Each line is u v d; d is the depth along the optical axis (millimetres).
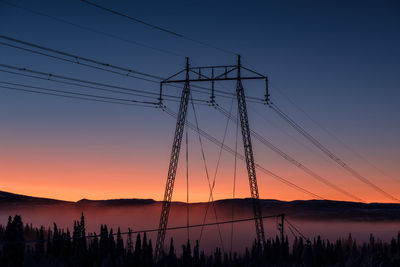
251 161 54688
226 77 53406
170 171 50188
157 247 47969
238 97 53938
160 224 48781
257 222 54844
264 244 53906
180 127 51250
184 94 51781
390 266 127125
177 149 50656
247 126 54500
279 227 44000
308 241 40375
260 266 53250
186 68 52344
